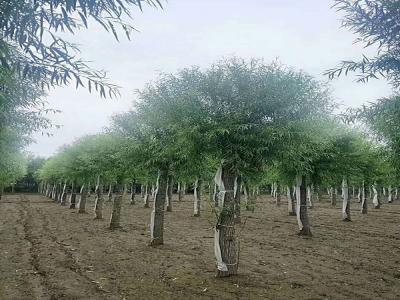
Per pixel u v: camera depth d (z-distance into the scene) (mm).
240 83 9156
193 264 11078
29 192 83438
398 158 6812
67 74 3156
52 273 9891
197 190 28344
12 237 16625
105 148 20500
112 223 20234
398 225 23203
